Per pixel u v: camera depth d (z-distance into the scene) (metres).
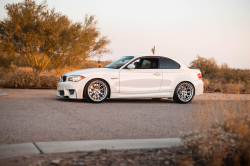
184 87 9.72
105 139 4.63
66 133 4.91
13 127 5.18
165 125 5.89
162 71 9.46
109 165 3.26
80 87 8.55
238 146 3.50
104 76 8.76
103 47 21.22
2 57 18.62
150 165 3.29
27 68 25.64
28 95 10.27
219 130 3.73
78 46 18.70
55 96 10.23
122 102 9.34
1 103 7.83
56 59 19.39
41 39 17.80
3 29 17.56
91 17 20.39
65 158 3.47
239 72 24.39
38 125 5.43
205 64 30.48
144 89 9.22
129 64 9.05
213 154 3.31
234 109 4.48
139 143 4.31
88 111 7.22
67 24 18.92
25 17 17.41
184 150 3.90
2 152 3.64
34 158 3.45
